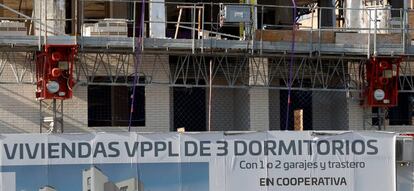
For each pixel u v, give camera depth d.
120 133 21.44
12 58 27.22
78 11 28.86
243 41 27.56
